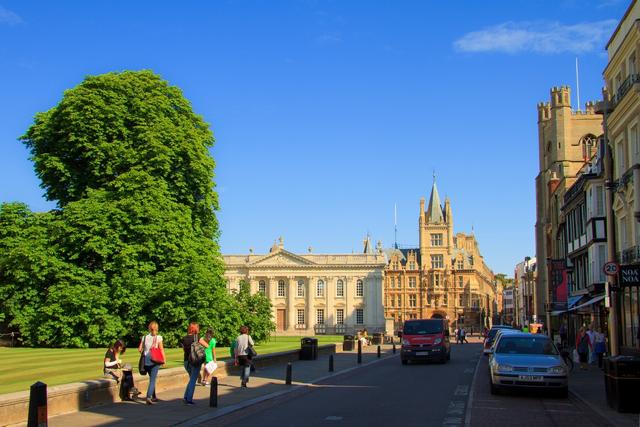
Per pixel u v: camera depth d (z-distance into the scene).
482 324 140.12
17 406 13.73
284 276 127.44
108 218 41.22
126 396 18.45
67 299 39.72
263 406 18.23
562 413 16.62
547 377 19.58
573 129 70.31
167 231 41.91
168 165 43.19
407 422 14.94
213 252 46.06
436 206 144.38
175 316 41.34
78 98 42.50
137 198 41.22
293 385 23.64
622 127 30.28
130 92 44.28
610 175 22.16
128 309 41.19
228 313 45.22
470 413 16.48
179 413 16.36
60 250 41.53
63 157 43.69
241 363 22.84
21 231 43.66
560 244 61.53
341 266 126.12
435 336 36.72
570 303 49.62
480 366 35.06
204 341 22.89
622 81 31.38
